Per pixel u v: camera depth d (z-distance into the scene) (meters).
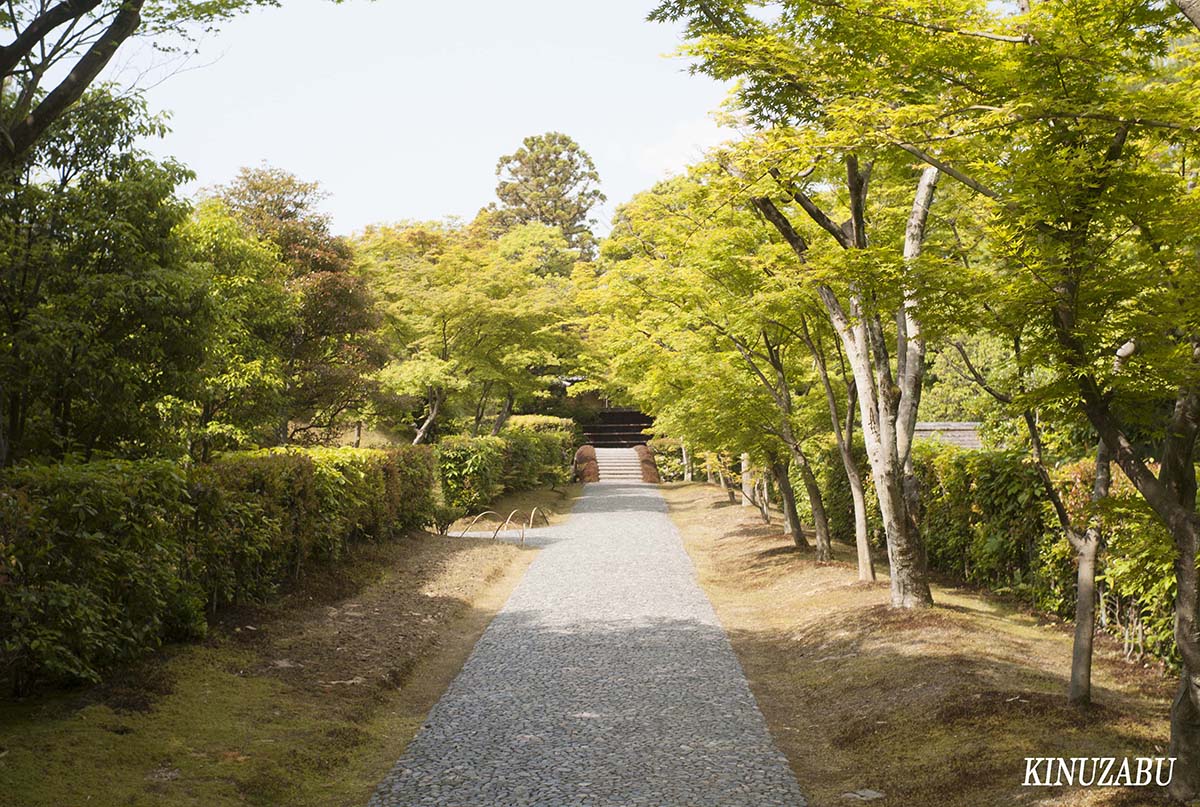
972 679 6.73
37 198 9.28
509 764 5.77
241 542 8.73
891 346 13.02
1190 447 4.53
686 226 12.25
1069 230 4.77
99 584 6.12
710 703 7.14
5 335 8.98
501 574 14.13
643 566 14.90
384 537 14.96
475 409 34.00
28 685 6.04
